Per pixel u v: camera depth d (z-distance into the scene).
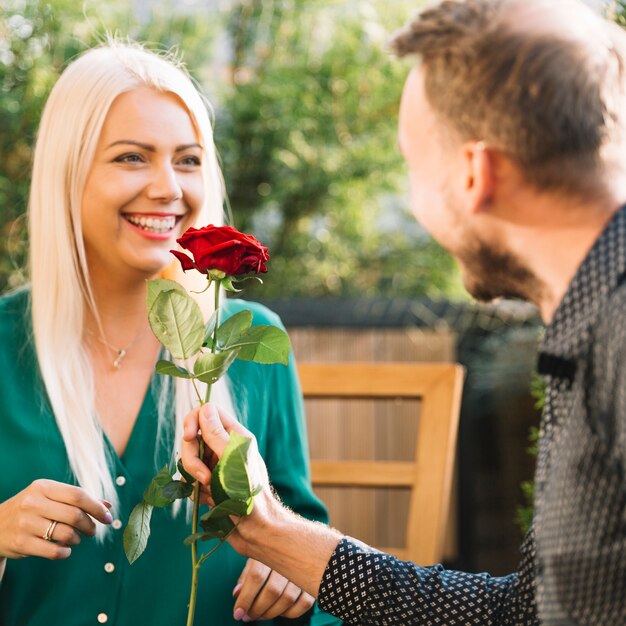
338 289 4.93
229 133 4.67
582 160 1.13
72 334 1.70
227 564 1.70
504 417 4.18
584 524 1.11
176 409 1.71
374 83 4.66
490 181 1.15
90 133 1.63
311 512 1.82
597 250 1.12
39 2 4.16
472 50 1.15
